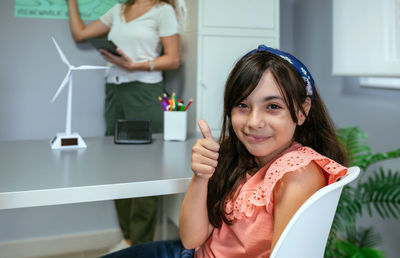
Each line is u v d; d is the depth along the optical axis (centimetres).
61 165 119
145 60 232
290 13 299
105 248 268
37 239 256
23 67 248
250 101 90
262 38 233
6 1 242
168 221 273
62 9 250
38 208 255
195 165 93
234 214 96
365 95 231
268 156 99
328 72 262
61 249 260
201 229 101
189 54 236
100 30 247
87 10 249
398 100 207
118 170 113
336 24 238
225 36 227
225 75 229
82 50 256
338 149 106
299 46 294
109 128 253
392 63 198
